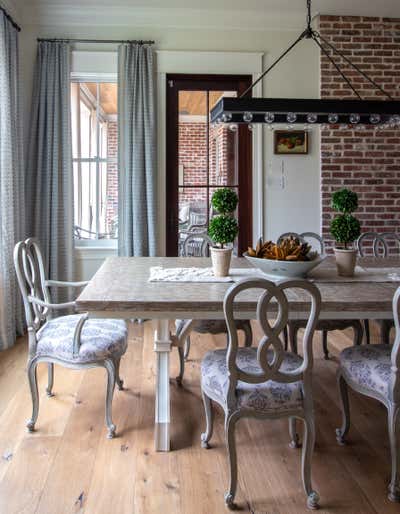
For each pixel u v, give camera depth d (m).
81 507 1.70
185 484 1.85
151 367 3.11
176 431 2.28
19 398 2.60
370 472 1.95
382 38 4.33
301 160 4.41
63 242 4.15
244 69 4.30
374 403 2.61
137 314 1.85
